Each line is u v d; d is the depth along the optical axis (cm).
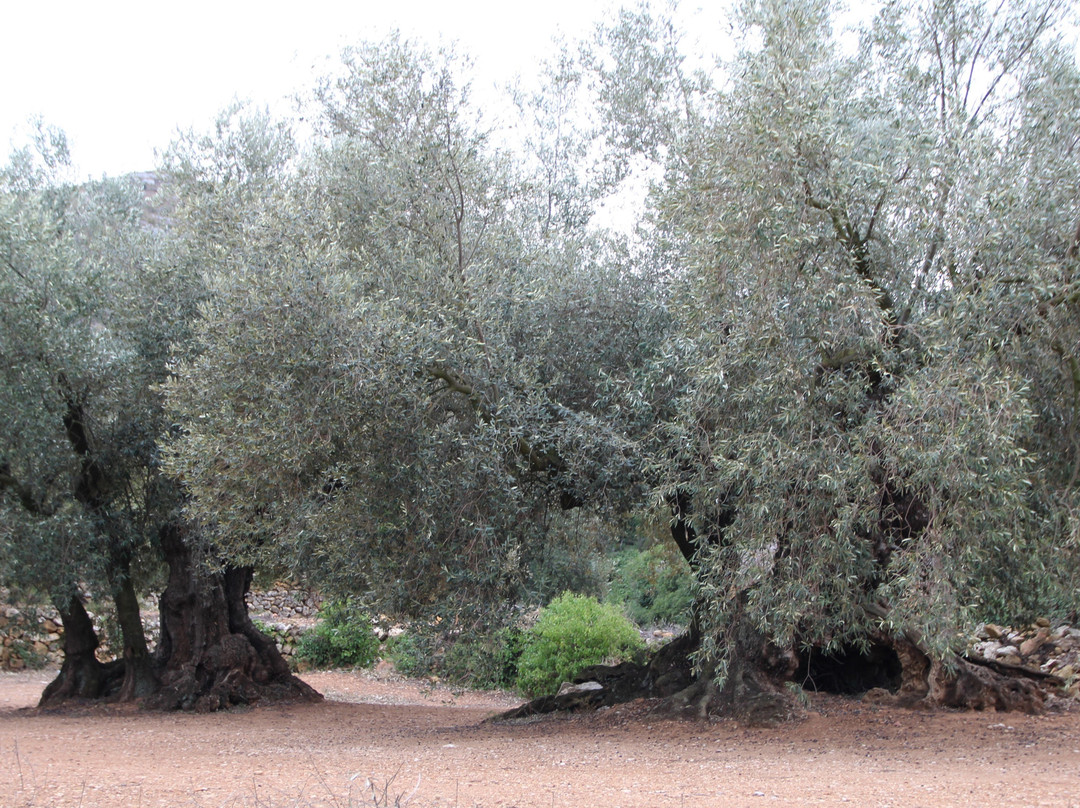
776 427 743
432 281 925
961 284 727
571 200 1169
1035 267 701
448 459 899
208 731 1141
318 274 827
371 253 964
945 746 771
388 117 992
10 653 2028
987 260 723
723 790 601
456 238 1014
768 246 736
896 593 727
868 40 924
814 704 967
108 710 1353
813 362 729
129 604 1422
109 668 1465
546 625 1931
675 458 829
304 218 951
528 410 890
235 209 1120
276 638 2259
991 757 713
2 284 1148
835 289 712
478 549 892
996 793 561
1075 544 720
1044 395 780
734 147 789
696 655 838
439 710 1578
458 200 1005
